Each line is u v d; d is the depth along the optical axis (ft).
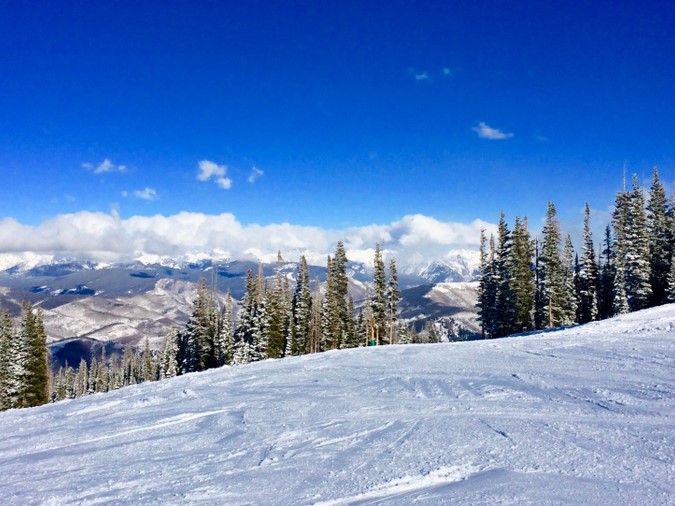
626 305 177.68
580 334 75.51
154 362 319.06
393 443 24.16
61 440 30.71
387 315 198.80
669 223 188.14
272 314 195.93
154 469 22.77
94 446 28.37
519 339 75.72
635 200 175.63
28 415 42.01
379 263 199.62
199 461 23.50
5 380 158.40
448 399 33.94
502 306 184.24
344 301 220.02
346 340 212.23
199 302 219.41
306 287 210.79
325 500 17.39
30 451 28.43
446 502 16.35
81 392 346.95
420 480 18.71
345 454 22.84
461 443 23.30
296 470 21.01
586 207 207.10
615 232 206.49
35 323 164.55
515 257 178.19
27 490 21.01
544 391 34.60
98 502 18.93
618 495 16.29
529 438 23.48
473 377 42.55
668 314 92.84
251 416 32.89
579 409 29.04
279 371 55.98
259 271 214.69
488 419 27.73
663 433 23.57
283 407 35.06
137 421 34.47
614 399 31.01
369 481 18.97
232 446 25.77
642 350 52.70
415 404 33.01
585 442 22.50
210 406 37.73
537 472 18.79
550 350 57.98
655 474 18.13
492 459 20.63
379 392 38.40
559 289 180.55
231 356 203.21
